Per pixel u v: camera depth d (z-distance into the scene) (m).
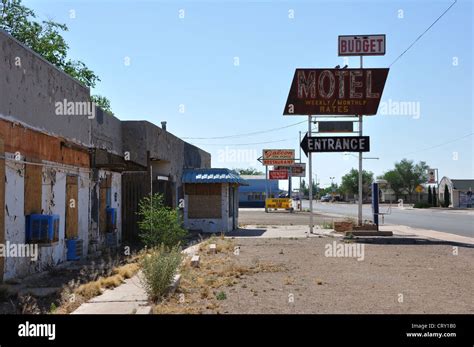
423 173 121.56
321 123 25.98
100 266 13.78
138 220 21.27
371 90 25.45
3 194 11.26
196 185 28.69
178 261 10.81
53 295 10.34
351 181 143.25
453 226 34.47
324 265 15.03
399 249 19.67
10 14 29.78
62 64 32.03
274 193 83.31
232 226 30.53
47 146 13.83
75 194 15.92
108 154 18.94
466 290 11.06
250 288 11.19
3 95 11.35
